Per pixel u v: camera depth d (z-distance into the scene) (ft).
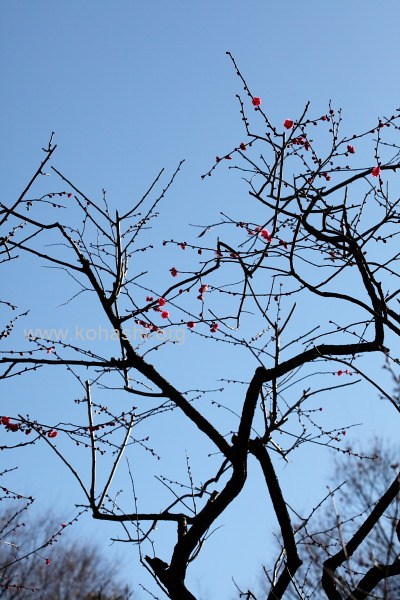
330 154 20.10
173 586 18.98
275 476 19.99
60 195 21.15
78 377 20.97
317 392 22.17
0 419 20.44
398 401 16.89
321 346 19.94
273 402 22.17
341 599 18.71
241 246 20.11
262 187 19.70
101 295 20.61
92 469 20.80
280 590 19.22
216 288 20.88
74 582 56.49
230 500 19.36
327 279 19.79
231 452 19.74
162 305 20.61
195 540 19.16
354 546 18.84
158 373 20.34
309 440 21.91
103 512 21.84
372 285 19.57
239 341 21.56
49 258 20.84
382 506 18.72
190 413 20.10
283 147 19.16
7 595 39.83
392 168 19.95
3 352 20.84
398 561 17.87
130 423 21.21
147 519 20.58
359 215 19.95
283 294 20.65
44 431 20.61
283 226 20.62
